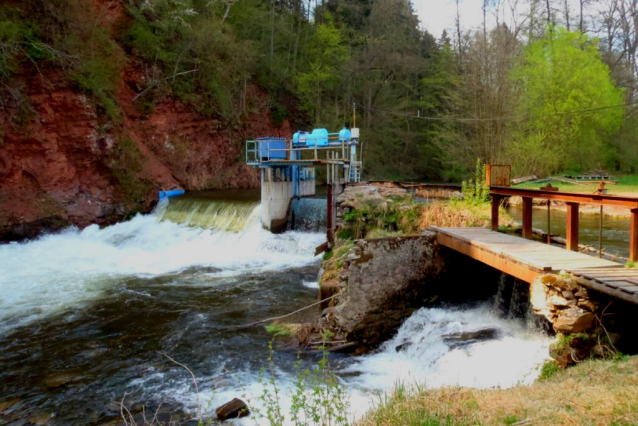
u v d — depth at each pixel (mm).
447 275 9219
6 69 18641
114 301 11453
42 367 7957
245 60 33125
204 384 7234
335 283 10156
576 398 4125
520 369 6105
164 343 8852
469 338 7508
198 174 28875
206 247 17125
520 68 31766
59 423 6281
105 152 21656
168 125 27438
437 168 42969
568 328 5555
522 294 7918
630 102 38062
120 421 6277
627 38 39281
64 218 19734
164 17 28812
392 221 11680
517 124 30641
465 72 32781
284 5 43594
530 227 8961
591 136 31609
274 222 16922
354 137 16734
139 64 26312
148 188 23484
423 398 4797
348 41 43062
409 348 7961
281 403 6379
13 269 14492
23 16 19984
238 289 12211
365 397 6375
